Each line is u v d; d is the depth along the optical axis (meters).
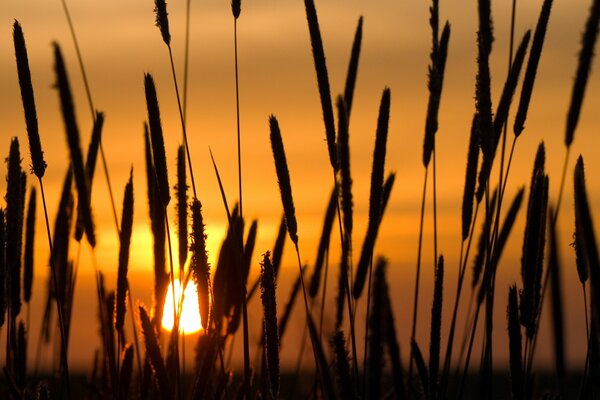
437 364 2.83
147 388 3.50
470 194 3.46
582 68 2.78
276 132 3.12
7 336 3.62
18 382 3.58
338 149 3.30
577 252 3.02
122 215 3.37
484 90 3.09
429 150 3.59
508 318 2.85
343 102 3.32
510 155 3.27
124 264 3.38
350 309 3.06
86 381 4.12
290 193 3.12
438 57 3.54
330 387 2.07
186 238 3.35
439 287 2.83
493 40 3.09
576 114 2.83
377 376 1.91
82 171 3.44
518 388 2.83
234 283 3.71
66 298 4.06
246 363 3.06
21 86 3.23
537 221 2.89
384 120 3.32
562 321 2.24
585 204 1.86
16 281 3.58
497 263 3.34
